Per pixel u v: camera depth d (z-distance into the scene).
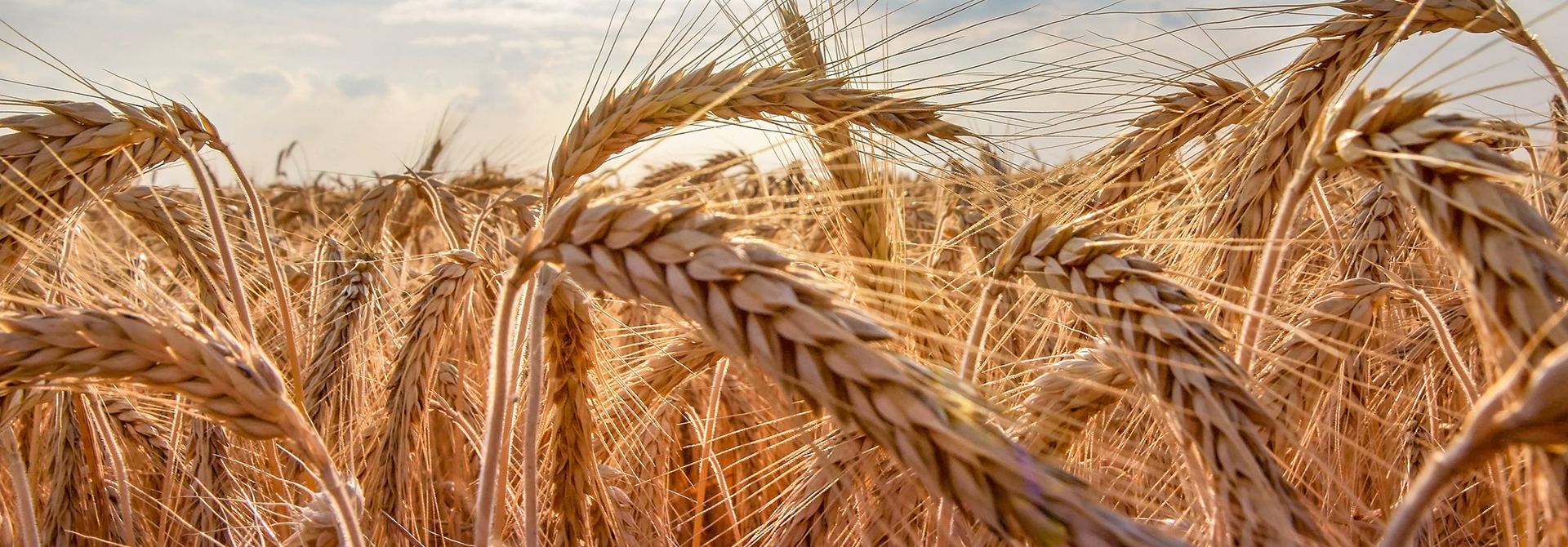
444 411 0.35
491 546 0.27
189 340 0.19
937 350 0.30
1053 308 0.29
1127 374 0.23
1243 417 0.20
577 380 0.29
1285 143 0.30
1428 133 0.18
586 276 0.18
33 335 0.18
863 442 0.25
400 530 0.31
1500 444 0.15
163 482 0.36
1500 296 0.17
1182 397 0.20
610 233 0.18
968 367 0.23
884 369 0.17
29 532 0.24
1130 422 0.26
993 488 0.16
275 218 0.78
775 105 0.30
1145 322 0.20
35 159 0.26
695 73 0.30
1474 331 0.28
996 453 0.16
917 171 0.31
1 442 0.24
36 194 0.26
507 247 0.28
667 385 0.36
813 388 0.17
